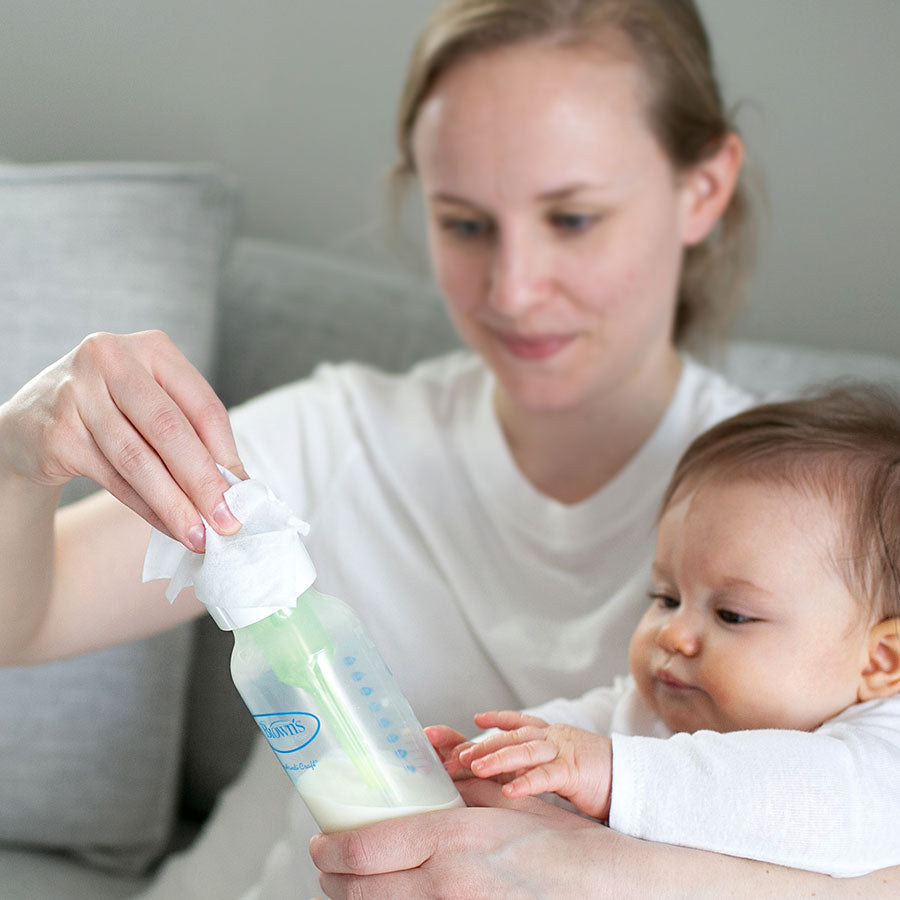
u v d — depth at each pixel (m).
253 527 0.67
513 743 0.81
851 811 0.78
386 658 1.15
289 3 1.84
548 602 1.14
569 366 1.12
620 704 0.96
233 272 1.57
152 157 1.96
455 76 1.07
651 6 1.10
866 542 0.88
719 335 1.39
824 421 0.95
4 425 0.78
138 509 0.73
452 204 1.09
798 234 1.65
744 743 0.81
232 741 1.41
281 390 1.31
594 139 1.04
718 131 1.18
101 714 1.31
